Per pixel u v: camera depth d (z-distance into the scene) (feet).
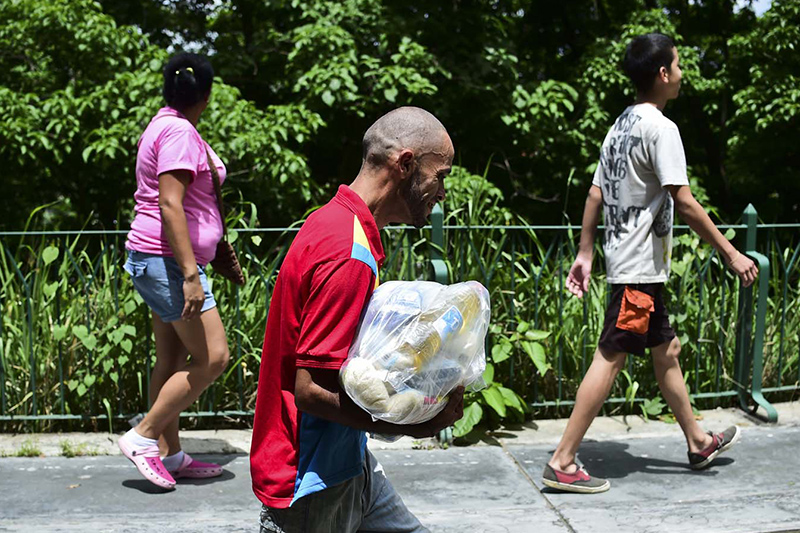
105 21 28.81
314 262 5.38
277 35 32.96
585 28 42.86
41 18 28.40
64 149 29.09
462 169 24.49
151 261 10.66
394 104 31.55
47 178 32.81
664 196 11.02
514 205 35.42
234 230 13.67
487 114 31.89
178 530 10.19
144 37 30.48
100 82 29.99
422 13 32.27
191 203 10.70
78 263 14.55
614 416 14.82
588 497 11.29
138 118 26.48
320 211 5.69
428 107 31.24
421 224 6.06
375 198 5.82
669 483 11.77
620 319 11.07
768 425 14.37
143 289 10.85
